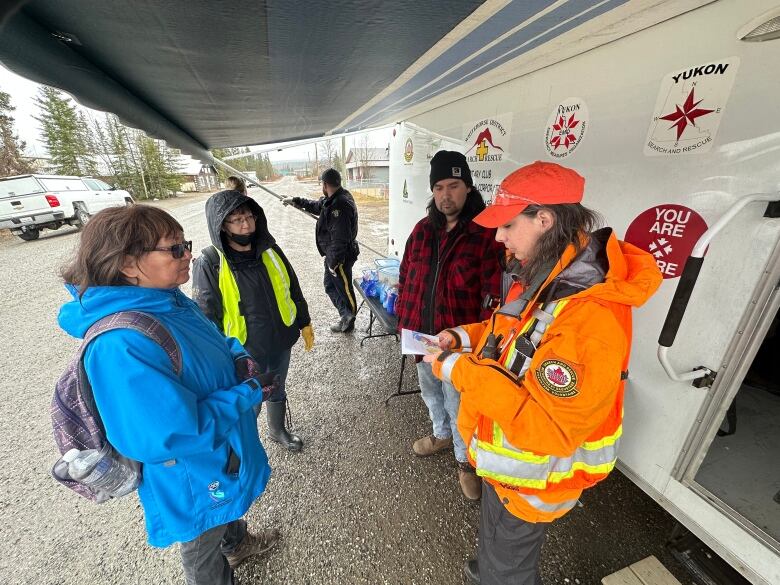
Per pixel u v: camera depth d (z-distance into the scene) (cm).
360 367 331
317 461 222
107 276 90
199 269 176
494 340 110
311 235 957
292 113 281
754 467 147
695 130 112
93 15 82
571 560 160
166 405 86
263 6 79
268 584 156
